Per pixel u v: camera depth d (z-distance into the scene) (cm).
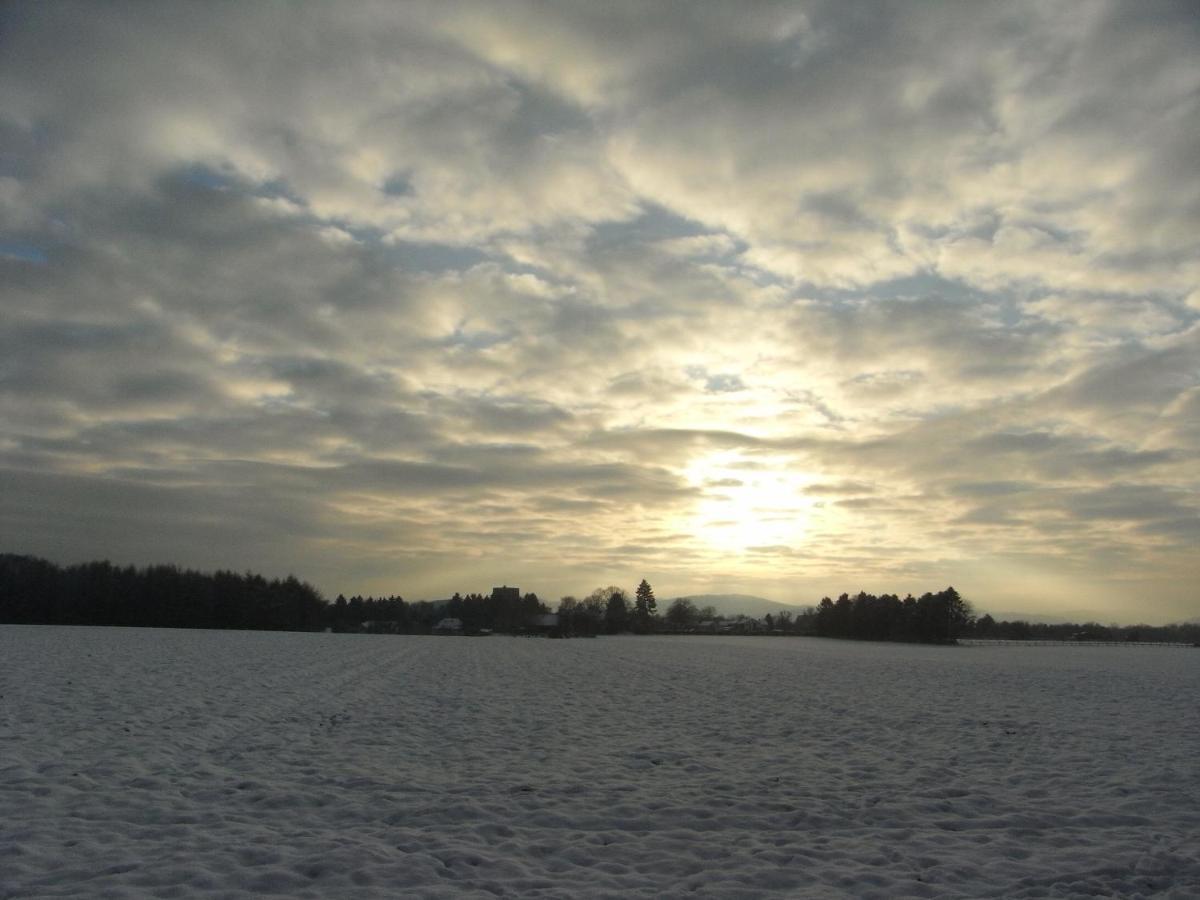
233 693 1925
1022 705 2088
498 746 1339
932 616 13412
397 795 966
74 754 1115
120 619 9906
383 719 1609
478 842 791
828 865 740
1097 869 730
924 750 1361
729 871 721
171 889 627
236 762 1122
